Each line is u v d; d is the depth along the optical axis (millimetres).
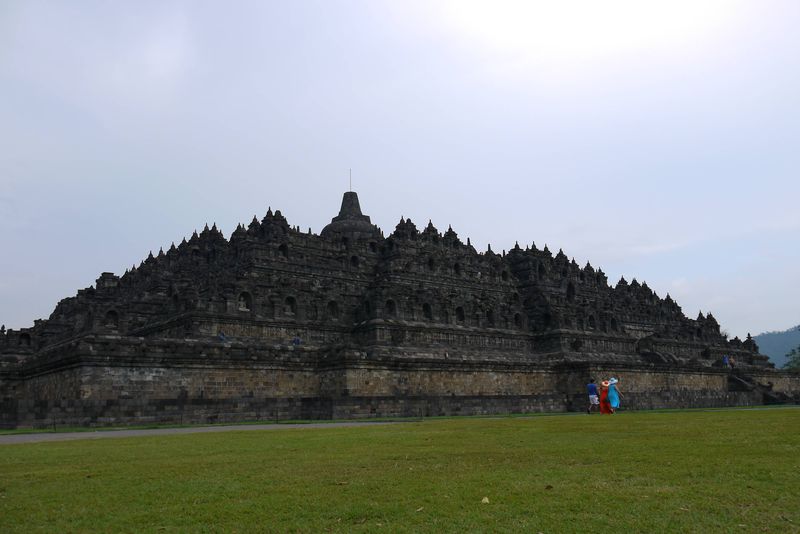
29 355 99312
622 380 94562
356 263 104125
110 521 15023
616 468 20875
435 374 81312
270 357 72438
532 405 78438
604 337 110438
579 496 16734
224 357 68812
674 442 28016
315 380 76062
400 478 19750
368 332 89750
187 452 28203
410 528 14148
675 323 144125
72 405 53906
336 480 19625
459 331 97438
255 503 16578
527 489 17703
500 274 116188
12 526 14664
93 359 61250
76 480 20328
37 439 38469
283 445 30750
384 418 62625
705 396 100938
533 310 110500
